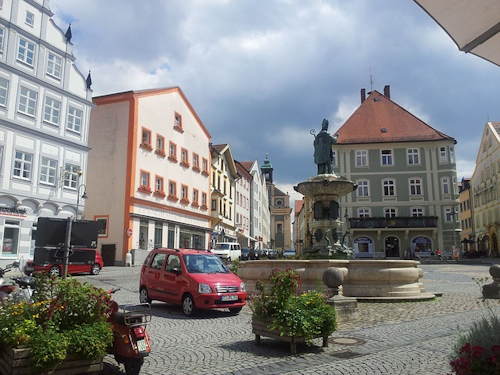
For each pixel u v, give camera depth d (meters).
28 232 28.95
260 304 8.02
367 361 6.77
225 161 61.53
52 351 5.05
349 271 14.29
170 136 44.69
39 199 29.84
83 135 33.97
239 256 42.28
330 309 7.82
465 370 3.84
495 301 14.11
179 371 6.42
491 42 4.55
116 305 6.20
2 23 28.45
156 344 8.27
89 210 38.62
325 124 19.67
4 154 27.88
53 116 31.64
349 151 54.78
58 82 32.28
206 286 11.71
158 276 13.21
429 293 15.06
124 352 5.95
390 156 54.16
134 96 39.00
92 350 5.37
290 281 7.74
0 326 5.20
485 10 4.14
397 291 14.18
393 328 9.45
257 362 6.88
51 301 5.50
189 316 11.80
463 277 24.78
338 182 17.92
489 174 60.91
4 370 5.16
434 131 54.72
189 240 47.94
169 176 44.12
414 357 6.94
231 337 8.94
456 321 10.25
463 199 75.94
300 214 104.44
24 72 29.58
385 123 56.31
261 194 89.69
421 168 53.38
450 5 4.10
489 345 4.41
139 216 38.38
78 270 24.12
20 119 29.11
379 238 51.53
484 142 63.06
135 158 38.44
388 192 53.47
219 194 54.44
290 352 7.48
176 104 46.25
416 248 51.31
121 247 36.88
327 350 7.58
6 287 8.91
